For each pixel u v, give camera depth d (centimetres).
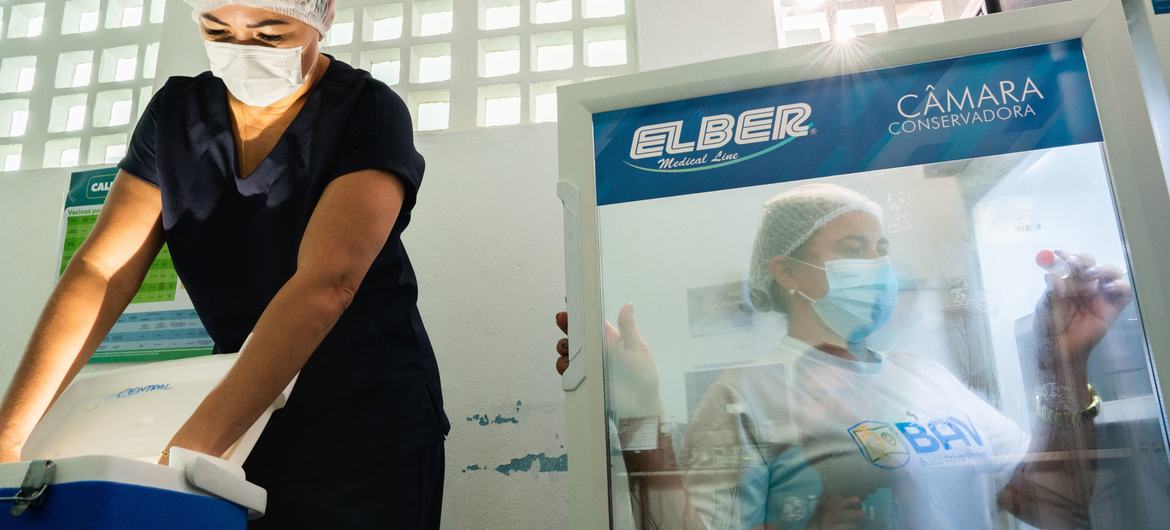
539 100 237
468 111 229
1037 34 134
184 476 83
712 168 142
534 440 199
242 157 127
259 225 121
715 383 134
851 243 134
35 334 113
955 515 122
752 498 128
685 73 143
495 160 218
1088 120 132
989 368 127
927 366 128
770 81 141
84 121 249
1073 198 130
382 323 122
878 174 136
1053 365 125
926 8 230
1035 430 123
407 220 131
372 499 111
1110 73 130
